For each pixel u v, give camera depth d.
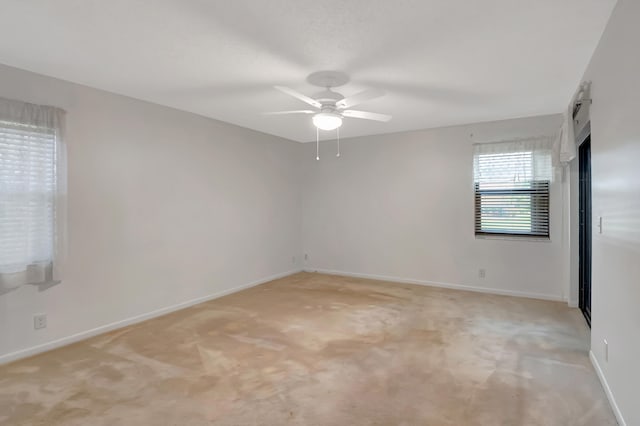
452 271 5.25
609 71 2.27
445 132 5.23
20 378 2.66
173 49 2.62
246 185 5.29
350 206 6.05
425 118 4.71
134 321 3.83
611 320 2.29
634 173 1.86
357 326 3.71
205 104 4.04
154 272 4.04
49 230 3.12
